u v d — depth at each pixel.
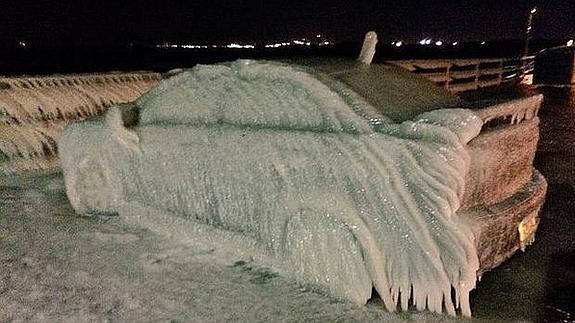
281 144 3.72
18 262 4.19
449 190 3.27
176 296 3.62
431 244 3.33
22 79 8.28
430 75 13.77
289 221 3.75
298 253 3.72
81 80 9.00
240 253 4.15
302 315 3.39
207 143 4.16
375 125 3.46
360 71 4.31
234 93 4.02
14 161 7.14
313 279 3.67
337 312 3.44
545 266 4.31
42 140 7.66
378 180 3.37
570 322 3.47
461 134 3.29
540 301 3.75
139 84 9.66
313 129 3.64
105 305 3.52
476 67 16.03
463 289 3.39
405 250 3.40
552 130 10.45
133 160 4.76
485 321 3.44
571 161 7.98
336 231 3.54
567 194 6.41
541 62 18.47
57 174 7.00
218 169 4.15
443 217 3.29
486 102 4.20
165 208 4.71
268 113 3.85
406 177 3.34
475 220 3.65
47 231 4.85
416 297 3.47
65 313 3.42
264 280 3.83
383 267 3.46
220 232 4.28
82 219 5.15
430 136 3.30
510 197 4.20
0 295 3.66
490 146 3.79
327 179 3.54
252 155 3.88
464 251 3.31
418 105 3.95
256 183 3.93
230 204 4.18
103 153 4.96
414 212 3.33
